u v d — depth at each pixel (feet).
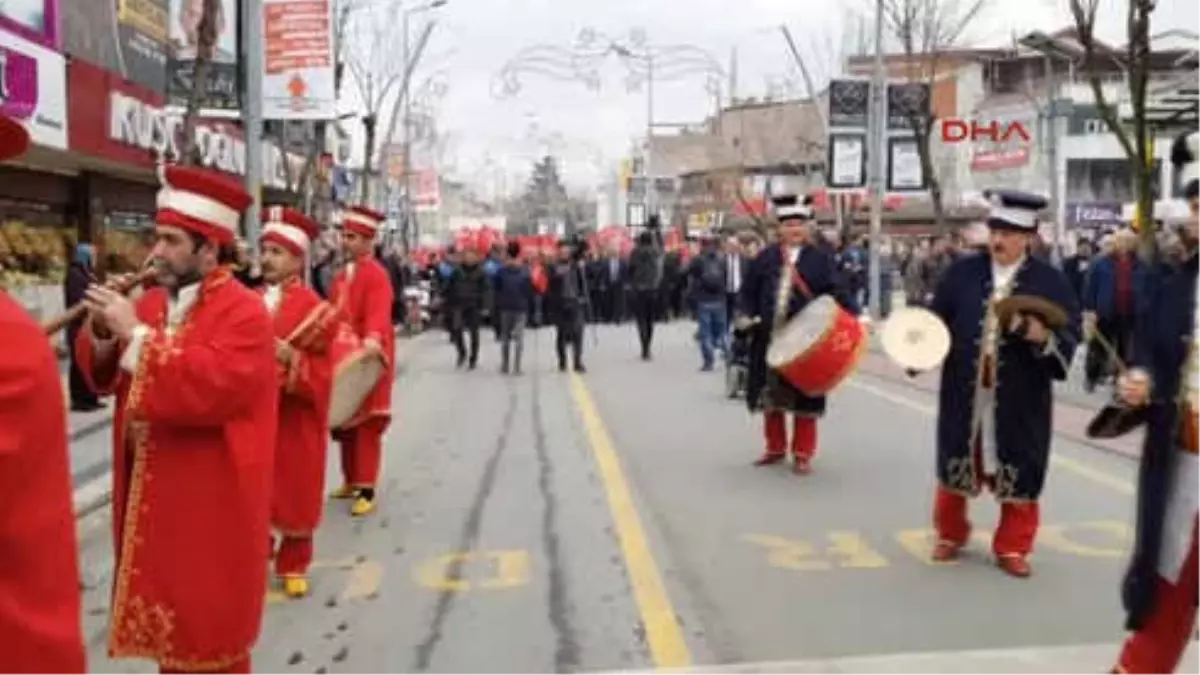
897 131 99.25
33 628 8.07
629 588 23.43
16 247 60.08
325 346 22.44
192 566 15.03
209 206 15.25
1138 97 50.03
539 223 294.05
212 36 44.16
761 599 22.56
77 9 57.31
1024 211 23.34
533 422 46.11
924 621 21.11
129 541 15.14
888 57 147.64
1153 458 16.10
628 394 54.85
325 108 57.26
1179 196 18.37
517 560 25.62
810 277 34.45
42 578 8.16
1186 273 16.01
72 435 39.34
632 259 74.79
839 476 34.35
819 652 19.60
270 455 15.58
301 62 56.85
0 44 44.98
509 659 19.65
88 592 23.56
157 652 15.05
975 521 28.35
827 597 22.61
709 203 221.46
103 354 15.35
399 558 25.90
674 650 19.79
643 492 32.40
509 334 65.00
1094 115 149.89
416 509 30.66
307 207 85.66
